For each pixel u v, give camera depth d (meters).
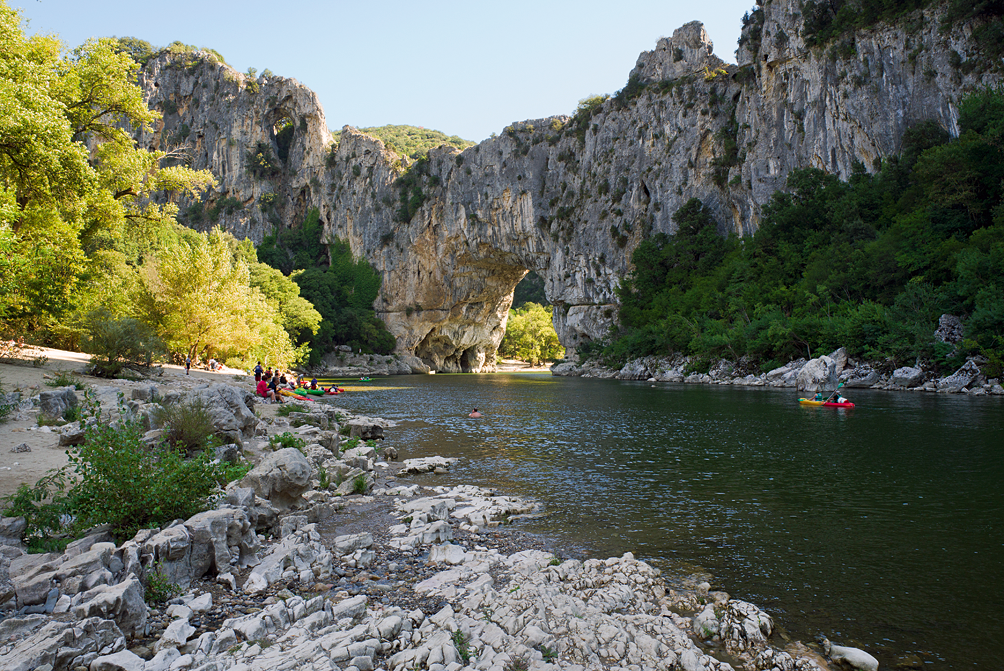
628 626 6.35
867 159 57.38
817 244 56.88
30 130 18.83
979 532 10.09
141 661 4.99
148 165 29.98
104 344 24.00
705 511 11.38
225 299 40.38
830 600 7.44
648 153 79.06
